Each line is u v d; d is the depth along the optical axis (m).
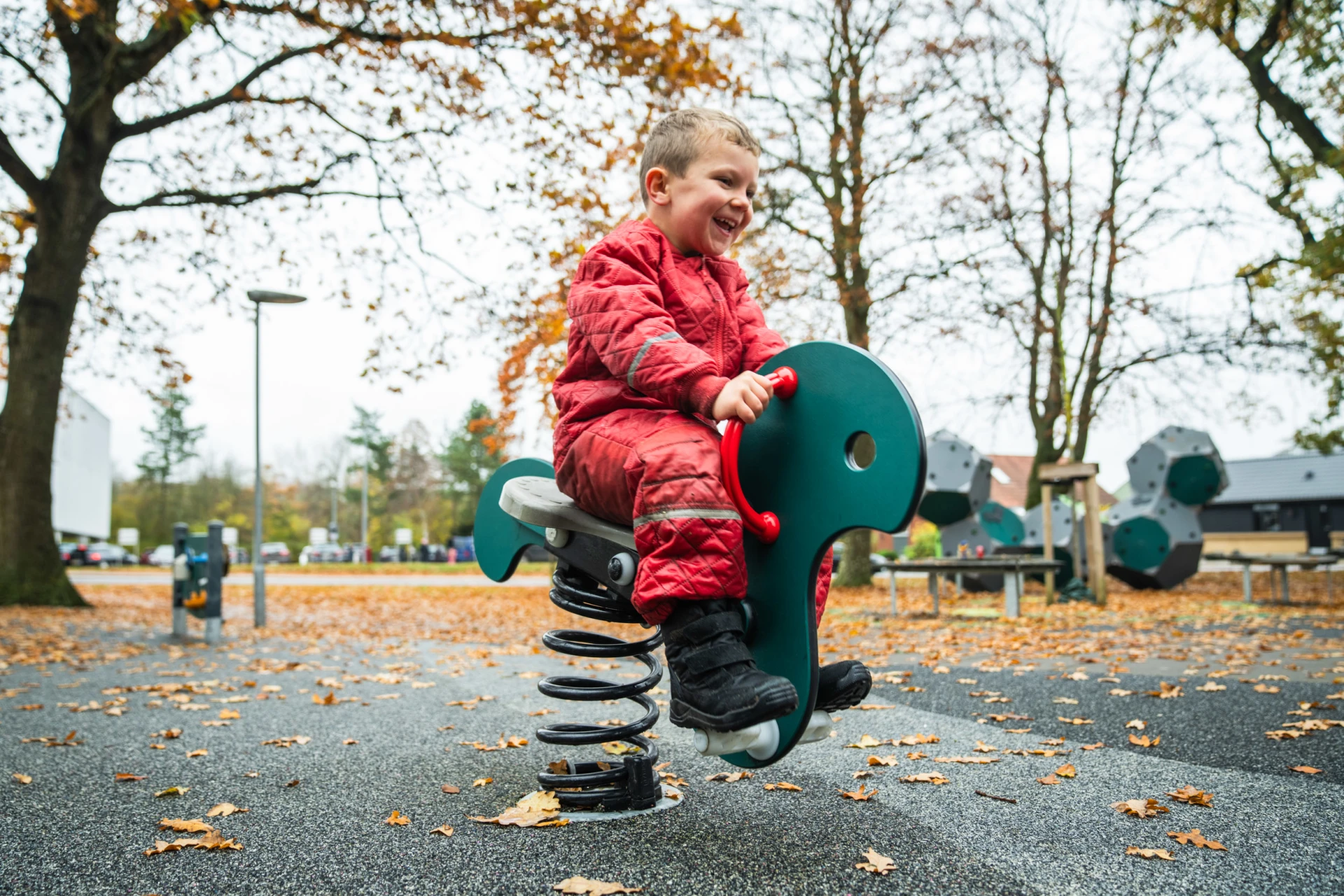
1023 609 10.82
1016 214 16.81
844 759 2.95
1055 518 13.93
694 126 1.86
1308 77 12.16
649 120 11.11
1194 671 5.14
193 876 1.88
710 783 2.60
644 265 1.82
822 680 1.82
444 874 1.85
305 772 2.89
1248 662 5.54
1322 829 2.12
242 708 4.35
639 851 1.97
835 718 3.75
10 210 12.88
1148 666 5.43
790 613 1.72
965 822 2.19
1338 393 16.75
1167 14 13.29
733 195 1.85
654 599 1.61
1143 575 13.98
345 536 69.19
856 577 17.39
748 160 1.87
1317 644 6.54
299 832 2.19
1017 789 2.53
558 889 1.75
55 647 7.55
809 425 1.70
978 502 14.14
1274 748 3.03
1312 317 14.98
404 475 61.62
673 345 1.65
